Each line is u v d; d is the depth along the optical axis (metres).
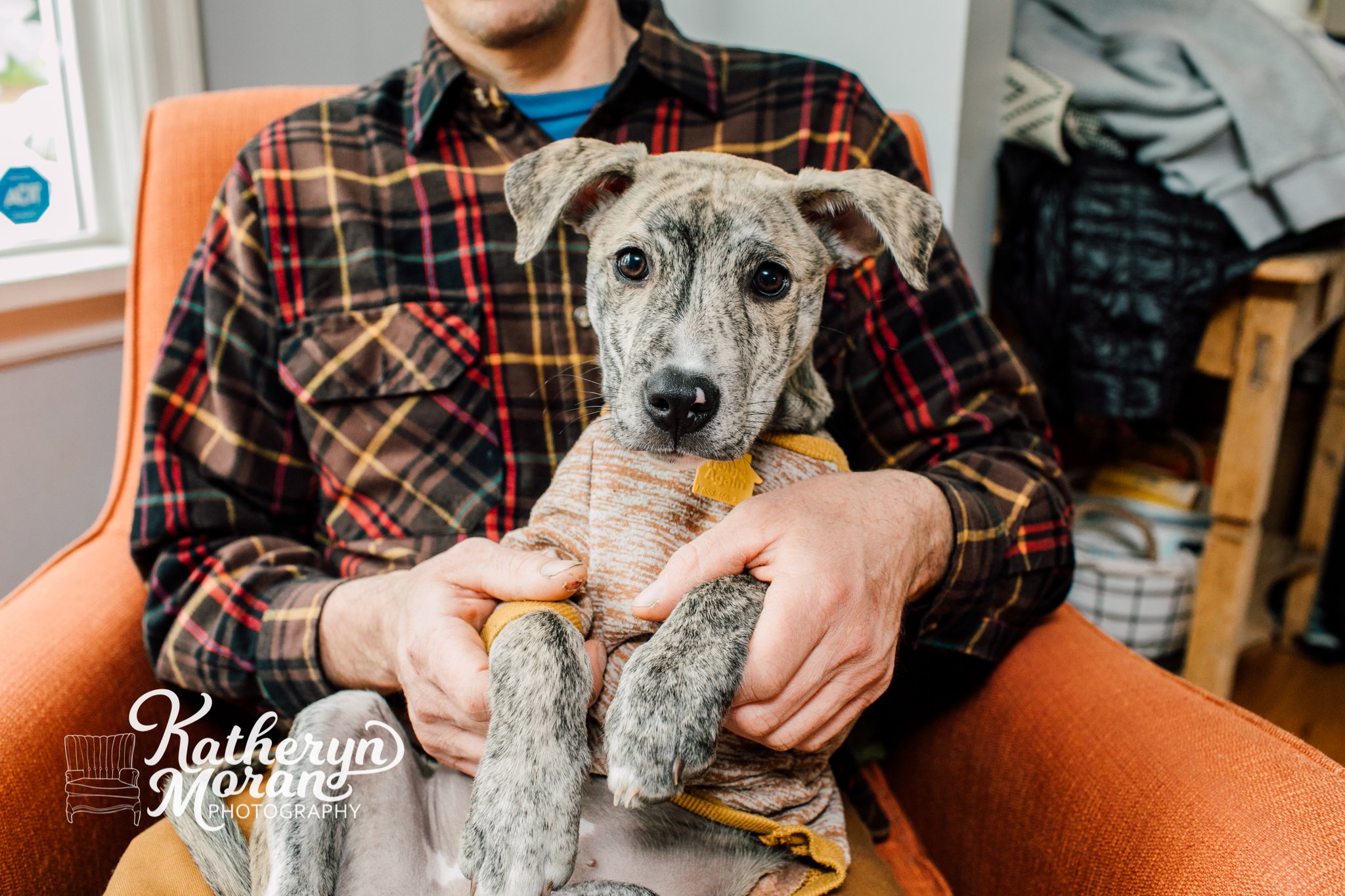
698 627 1.05
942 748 1.50
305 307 1.56
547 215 1.26
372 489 1.54
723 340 1.20
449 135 1.58
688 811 1.19
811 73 1.66
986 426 1.54
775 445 1.34
